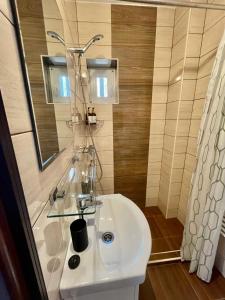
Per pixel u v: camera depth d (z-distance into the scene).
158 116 1.81
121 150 1.87
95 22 1.47
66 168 0.83
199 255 1.19
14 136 0.32
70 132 0.96
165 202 1.91
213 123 1.04
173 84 1.62
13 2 0.34
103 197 1.13
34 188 0.41
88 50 1.53
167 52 1.63
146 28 1.54
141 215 0.94
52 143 0.62
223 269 1.22
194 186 1.21
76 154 1.13
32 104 0.41
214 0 1.21
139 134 1.84
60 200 0.63
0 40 0.29
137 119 1.79
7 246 0.31
